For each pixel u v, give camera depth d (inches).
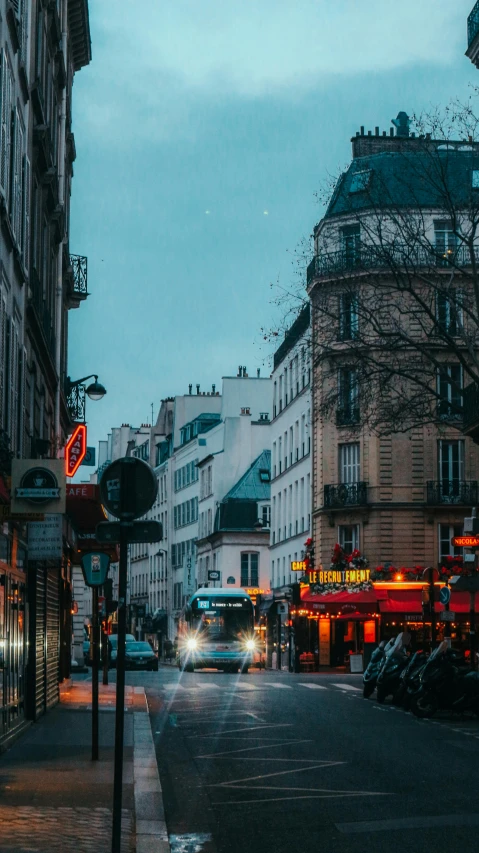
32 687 882.1
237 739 805.9
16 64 846.5
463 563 1430.9
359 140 2388.0
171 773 625.3
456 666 1010.1
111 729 844.6
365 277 1424.7
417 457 2287.2
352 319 1716.3
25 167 925.2
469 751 724.7
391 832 439.2
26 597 854.5
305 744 770.2
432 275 1457.9
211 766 654.5
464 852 398.9
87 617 4436.5
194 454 4205.2
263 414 4128.9
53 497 690.2
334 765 649.6
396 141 2388.0
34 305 1031.0
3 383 773.9
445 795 533.0
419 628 2215.8
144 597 4980.3
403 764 653.9
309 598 2237.9
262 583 3676.2
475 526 1280.8
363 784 571.5
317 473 2421.3
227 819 480.7
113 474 418.9
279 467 2997.0
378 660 1288.1
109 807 478.6
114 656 2389.3
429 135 1316.4
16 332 868.0
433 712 1002.7
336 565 2282.2
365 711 1077.8
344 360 1633.9
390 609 2204.7
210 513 3895.2
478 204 1357.0
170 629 4443.9
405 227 1362.0
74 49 1691.7
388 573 2239.2
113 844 382.6
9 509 673.0
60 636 1374.3
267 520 3695.9
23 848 386.6
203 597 2194.9
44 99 1133.1
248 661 2177.7
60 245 1353.3
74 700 1202.0
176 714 1035.3
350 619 2335.1
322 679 1758.1
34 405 1077.1
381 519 2281.0
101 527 421.7
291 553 2792.8
